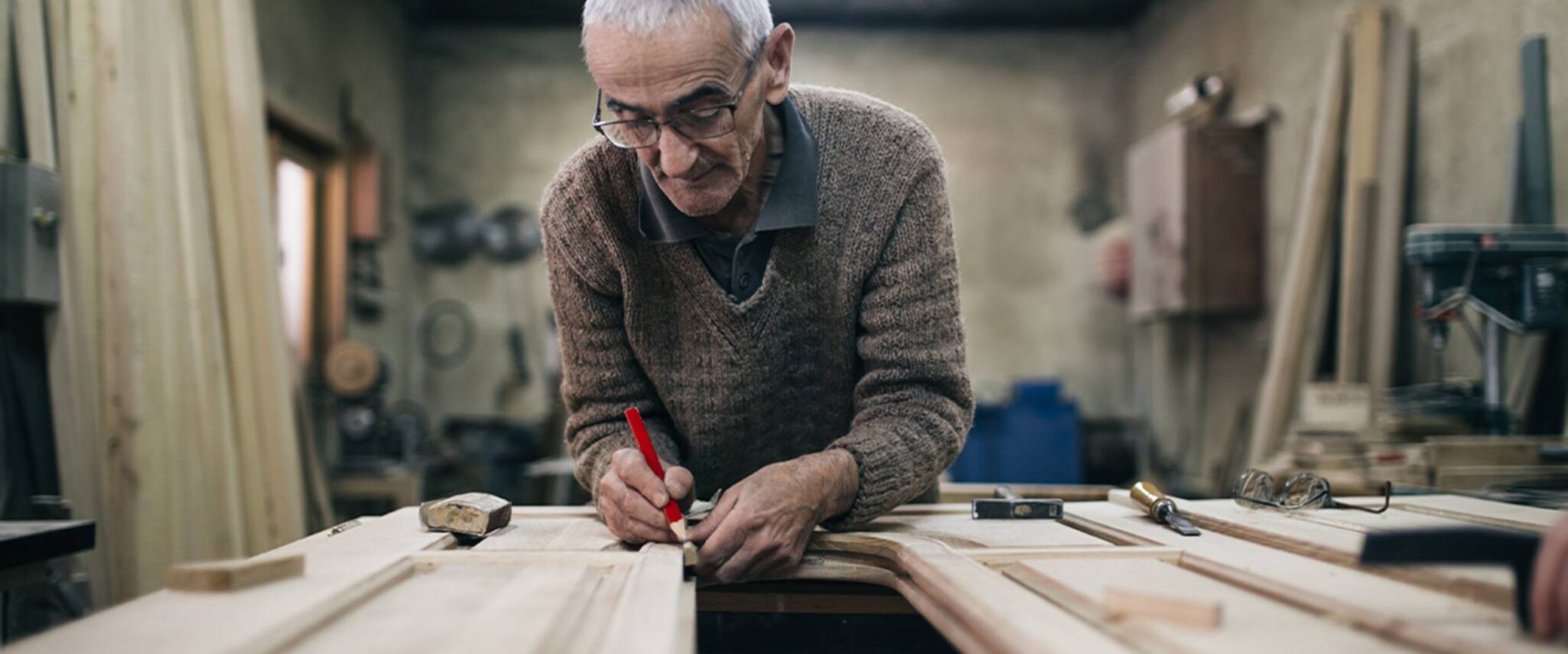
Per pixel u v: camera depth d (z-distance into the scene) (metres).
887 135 1.28
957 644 0.77
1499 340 2.83
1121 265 6.55
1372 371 3.72
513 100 6.85
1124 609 0.68
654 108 1.04
